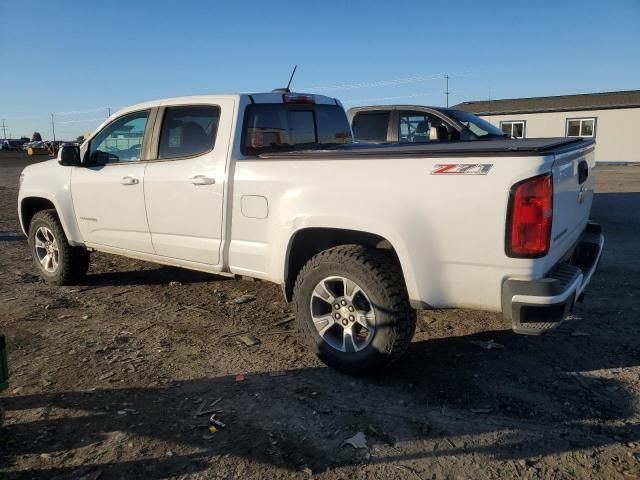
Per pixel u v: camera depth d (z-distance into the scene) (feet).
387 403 11.85
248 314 17.39
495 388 12.42
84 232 19.20
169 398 12.12
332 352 13.12
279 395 12.21
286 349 14.69
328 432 10.77
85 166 18.86
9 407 11.73
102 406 11.77
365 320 12.61
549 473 9.49
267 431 10.82
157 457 10.00
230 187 14.76
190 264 16.39
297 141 17.34
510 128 110.11
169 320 16.90
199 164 15.51
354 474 9.53
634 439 10.42
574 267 12.19
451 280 11.49
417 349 14.52
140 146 17.39
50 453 10.11
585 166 13.65
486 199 10.86
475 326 15.98
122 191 17.51
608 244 26.91
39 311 17.72
